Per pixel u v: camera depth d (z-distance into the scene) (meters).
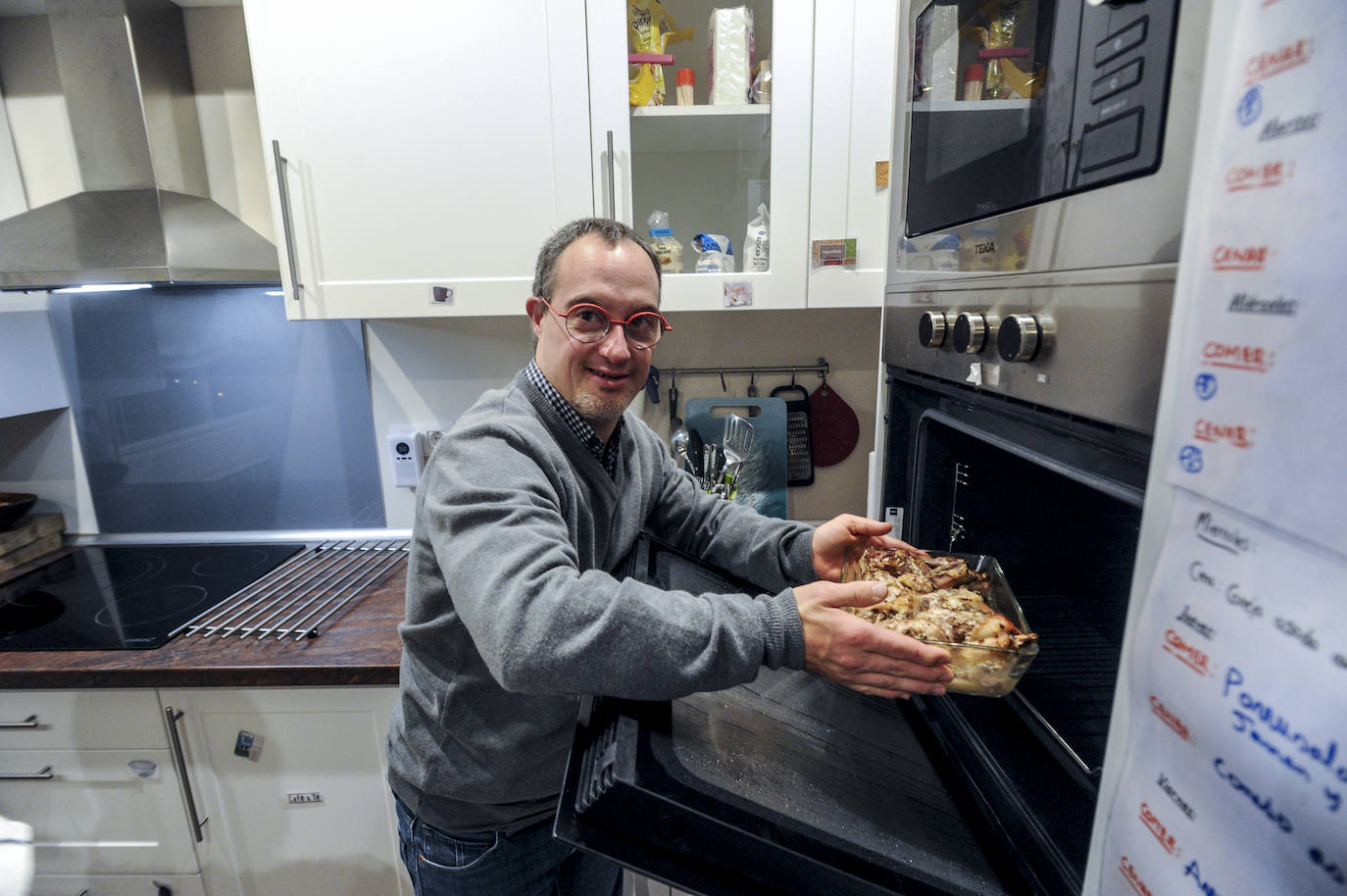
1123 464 0.39
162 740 1.13
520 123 1.16
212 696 1.12
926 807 0.50
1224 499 0.23
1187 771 0.24
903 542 0.70
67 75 1.25
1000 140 0.50
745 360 1.60
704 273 1.25
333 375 1.60
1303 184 0.19
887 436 0.76
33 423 1.62
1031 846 0.46
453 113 1.16
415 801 0.90
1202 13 0.30
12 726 1.11
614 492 0.85
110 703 1.11
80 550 1.61
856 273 1.22
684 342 1.59
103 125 1.28
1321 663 0.19
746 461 1.57
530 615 0.53
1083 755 0.52
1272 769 0.21
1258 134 0.21
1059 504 0.58
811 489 1.67
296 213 1.18
